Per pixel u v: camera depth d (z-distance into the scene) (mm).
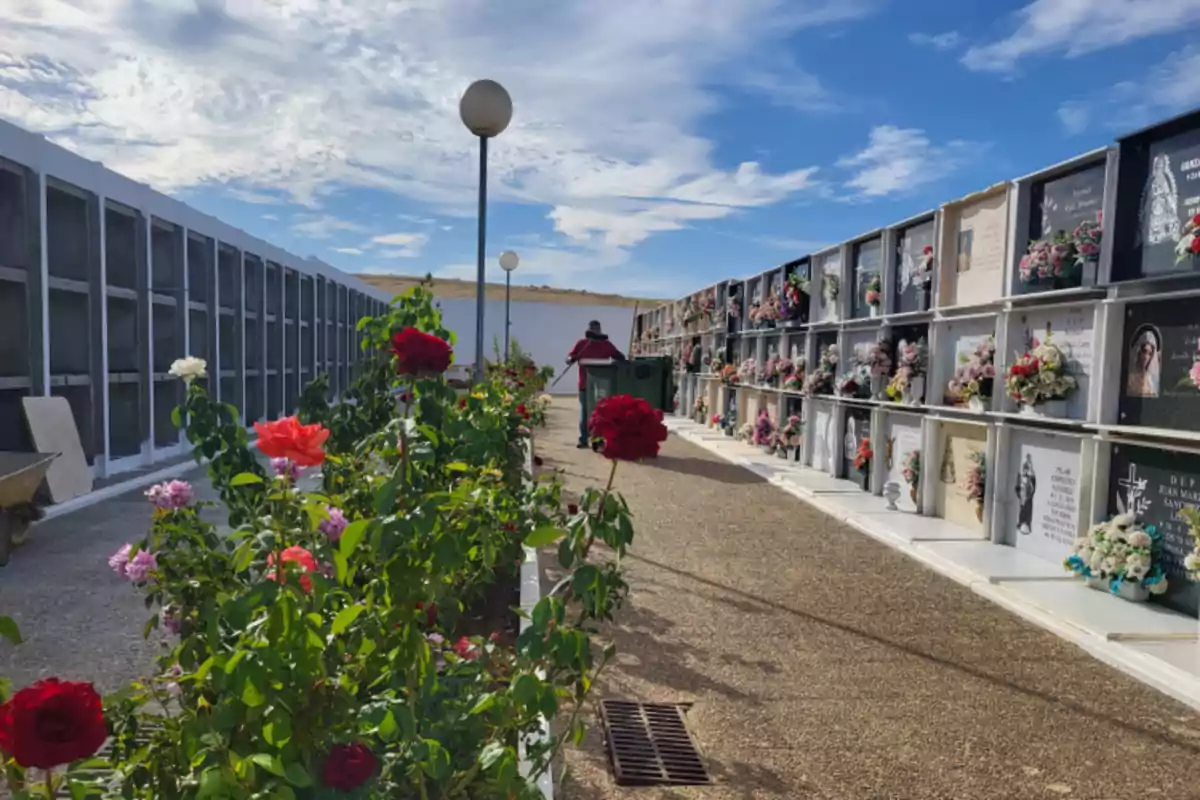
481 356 6668
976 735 3248
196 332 11414
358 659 2062
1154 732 3299
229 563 2648
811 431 10922
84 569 5621
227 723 1656
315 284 17172
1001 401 6559
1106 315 5395
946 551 6184
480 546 2930
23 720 1372
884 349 8688
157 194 10109
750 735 3213
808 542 6719
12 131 7324
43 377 7852
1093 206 5781
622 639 4293
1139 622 4480
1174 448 4766
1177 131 4984
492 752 1909
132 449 10016
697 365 18578
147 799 1745
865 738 3203
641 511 7918
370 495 3057
